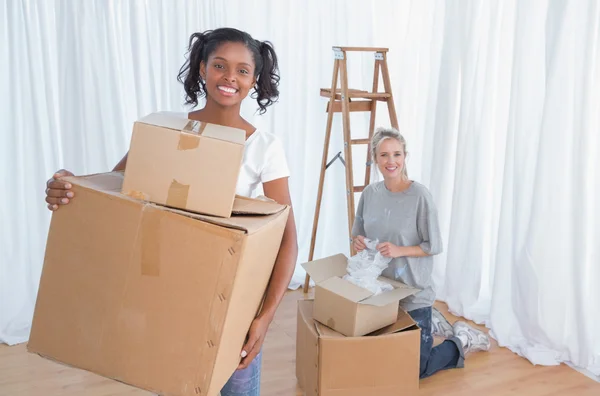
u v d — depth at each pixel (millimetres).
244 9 3600
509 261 3270
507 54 3287
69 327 1274
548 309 3053
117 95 3311
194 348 1212
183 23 3438
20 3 3078
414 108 3865
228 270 1186
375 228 2926
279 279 1509
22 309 3268
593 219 2959
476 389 2781
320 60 3879
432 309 3170
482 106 3379
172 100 3482
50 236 1269
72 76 3230
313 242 3744
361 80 3961
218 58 1516
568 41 2879
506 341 3182
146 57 3400
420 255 2826
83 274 1256
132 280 1227
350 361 2473
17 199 3189
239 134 1314
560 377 2898
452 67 3461
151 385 1239
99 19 3230
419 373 2686
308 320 2682
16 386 2771
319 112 3963
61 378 2842
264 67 1646
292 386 2781
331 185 4086
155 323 1226
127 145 3410
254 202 1410
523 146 3115
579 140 2875
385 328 2641
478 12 3318
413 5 3730
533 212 3053
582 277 2939
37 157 3201
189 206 1251
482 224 3486
